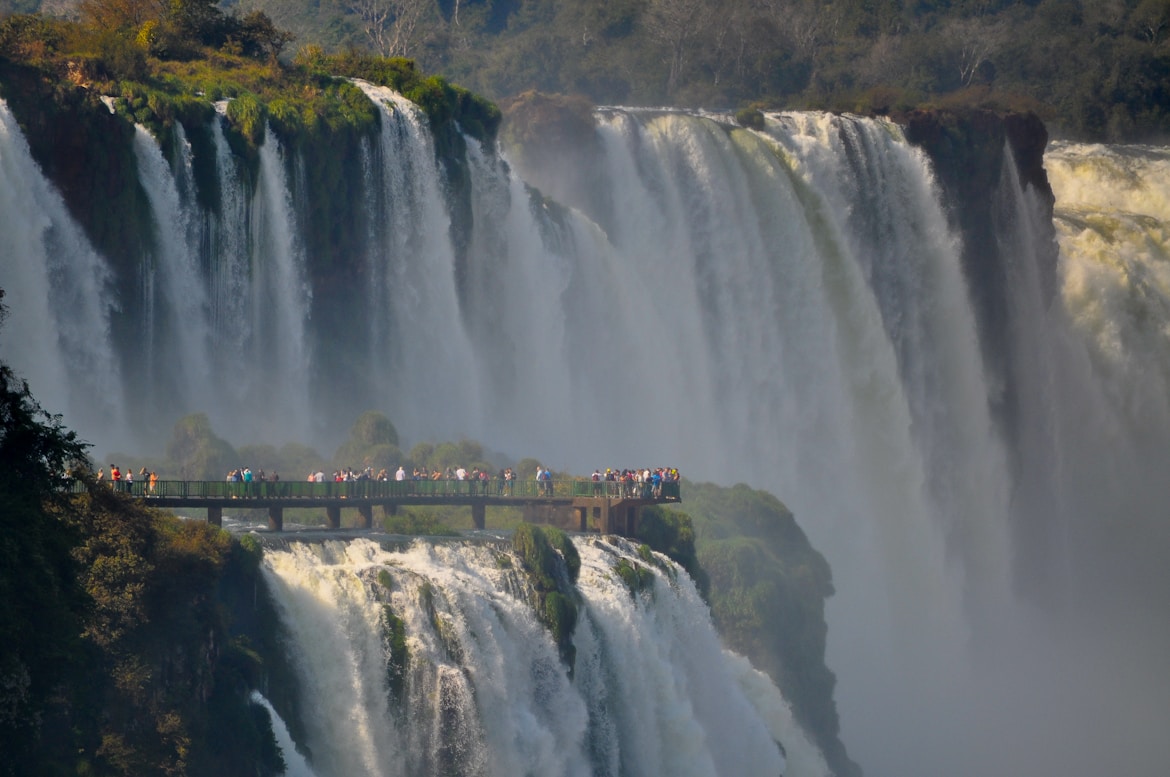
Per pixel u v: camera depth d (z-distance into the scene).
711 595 107.25
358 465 103.69
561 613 85.06
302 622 75.44
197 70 119.00
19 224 99.50
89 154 104.19
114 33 113.62
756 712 99.75
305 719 74.69
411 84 129.00
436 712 77.19
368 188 121.50
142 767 66.31
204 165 111.38
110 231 105.06
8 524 62.12
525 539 86.12
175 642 69.25
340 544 80.69
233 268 112.44
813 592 115.06
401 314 123.31
